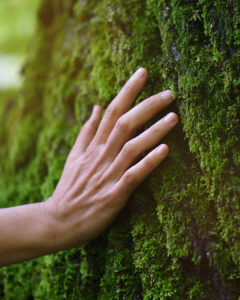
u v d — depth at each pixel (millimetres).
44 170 1209
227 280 961
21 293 1158
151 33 1036
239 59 954
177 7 987
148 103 1006
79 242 1019
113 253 1041
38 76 1293
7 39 2953
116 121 1033
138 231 1015
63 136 1178
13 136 1333
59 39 1260
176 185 991
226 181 959
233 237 956
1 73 2846
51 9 1303
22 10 2879
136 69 1040
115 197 1004
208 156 969
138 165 993
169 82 1009
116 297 1021
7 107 1521
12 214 1014
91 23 1125
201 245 973
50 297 1099
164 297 977
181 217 983
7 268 1171
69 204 1015
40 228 1011
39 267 1140
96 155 1029
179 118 1003
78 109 1131
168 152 998
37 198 1205
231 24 956
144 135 997
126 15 1056
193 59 979
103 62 1091
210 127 967
